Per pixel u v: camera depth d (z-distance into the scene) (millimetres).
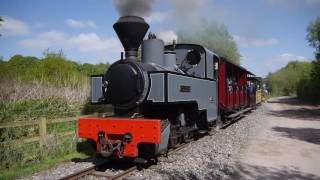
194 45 11664
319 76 37938
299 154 9867
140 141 7742
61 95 14633
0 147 8297
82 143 10828
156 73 8305
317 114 25156
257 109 30297
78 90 15609
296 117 22609
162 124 8258
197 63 11594
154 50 9227
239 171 7949
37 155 9078
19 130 10328
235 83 17391
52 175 7609
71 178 7082
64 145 10016
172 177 7234
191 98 9844
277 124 17969
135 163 8516
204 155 9406
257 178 7398
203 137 12555
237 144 11203
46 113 12680
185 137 10680
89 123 8305
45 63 25172
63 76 17391
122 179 7094
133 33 8539
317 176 7594
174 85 8578
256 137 12977
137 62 8406
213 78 12695
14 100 12859
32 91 14273
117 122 7980
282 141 12070
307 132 14641
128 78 8266
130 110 8492
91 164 8578
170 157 9078
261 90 42656
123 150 7922
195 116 11344
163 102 8180
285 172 7902
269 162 8844
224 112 14977
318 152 10172
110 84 8523
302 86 52969
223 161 8805
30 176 7594
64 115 13328
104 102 9211
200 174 7527
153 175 7438
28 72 23828
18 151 8562
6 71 21312
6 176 7523
